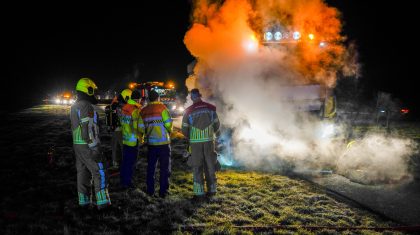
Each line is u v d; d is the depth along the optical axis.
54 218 5.30
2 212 5.52
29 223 5.09
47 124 18.89
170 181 7.50
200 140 6.36
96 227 5.03
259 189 6.83
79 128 5.41
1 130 16.45
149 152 6.51
